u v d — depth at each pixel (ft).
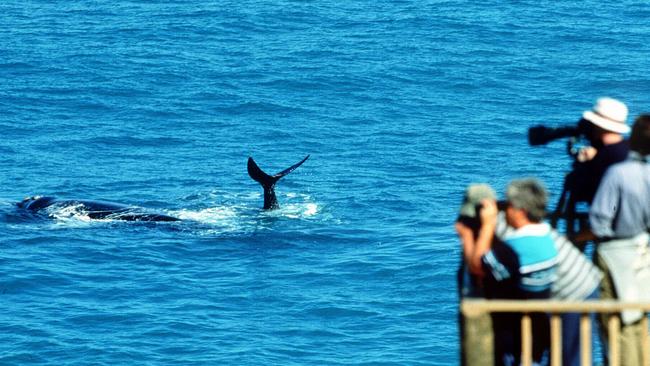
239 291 341.00
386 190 451.12
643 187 131.75
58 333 303.27
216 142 525.75
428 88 618.03
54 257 366.43
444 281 345.92
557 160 488.02
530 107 584.81
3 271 349.61
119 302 328.29
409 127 545.44
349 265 363.97
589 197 141.69
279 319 318.24
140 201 441.68
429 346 297.94
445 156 497.05
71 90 604.90
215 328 310.24
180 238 393.09
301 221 415.64
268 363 286.05
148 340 300.40
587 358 127.34
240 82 625.41
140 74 637.71
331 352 294.87
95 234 392.68
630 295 134.21
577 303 123.65
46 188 455.22
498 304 124.57
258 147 517.14
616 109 138.62
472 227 131.34
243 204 438.81
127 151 509.76
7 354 288.51
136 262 365.20
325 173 475.31
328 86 619.67
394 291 339.77
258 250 381.60
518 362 136.56
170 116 565.94
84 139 523.70
